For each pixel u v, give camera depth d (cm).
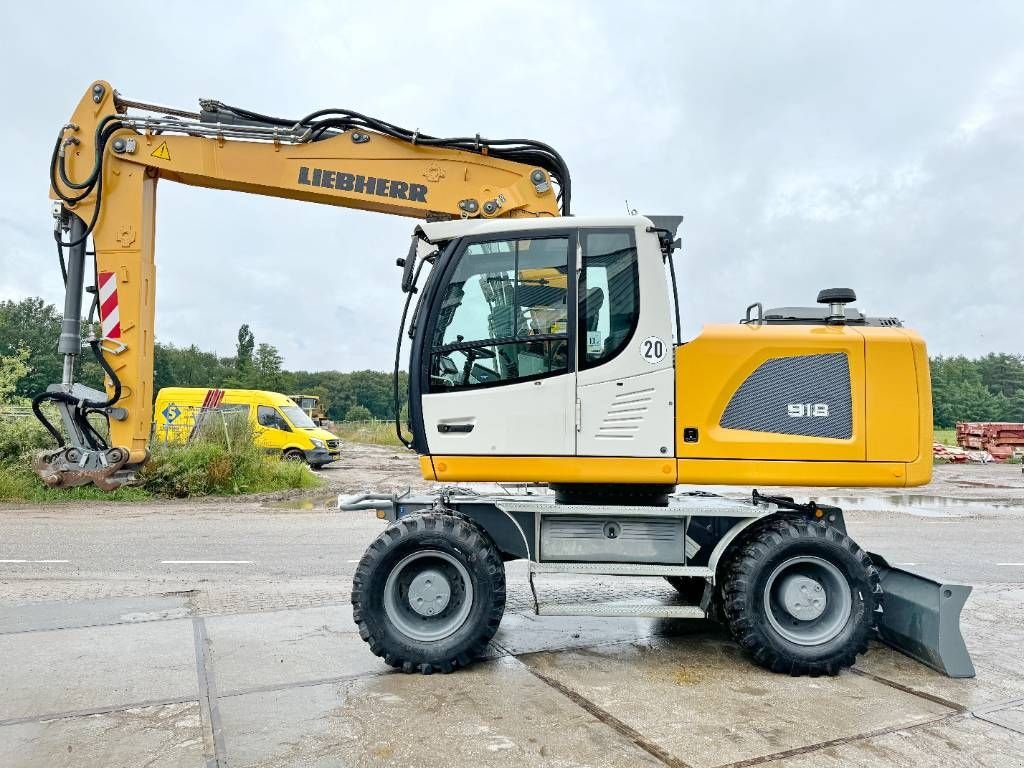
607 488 528
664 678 447
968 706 404
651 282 495
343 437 4091
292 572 741
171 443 1484
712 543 496
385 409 10000
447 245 514
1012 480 2047
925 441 499
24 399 1509
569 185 695
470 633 453
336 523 1091
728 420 491
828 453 489
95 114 939
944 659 455
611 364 488
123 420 1012
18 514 1121
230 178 789
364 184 735
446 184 717
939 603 462
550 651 501
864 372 498
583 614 462
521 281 499
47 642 503
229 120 800
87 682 428
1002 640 534
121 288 958
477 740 352
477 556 457
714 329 501
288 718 378
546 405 488
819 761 333
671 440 487
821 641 459
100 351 989
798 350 496
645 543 491
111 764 326
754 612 457
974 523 1186
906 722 380
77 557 806
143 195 930
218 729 364
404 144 728
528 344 493
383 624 451
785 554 464
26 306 7444
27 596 632
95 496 1267
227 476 1445
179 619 564
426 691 419
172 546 882
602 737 357
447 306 502
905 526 1145
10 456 1373
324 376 10038
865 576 462
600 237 499
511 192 693
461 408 492
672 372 491
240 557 818
